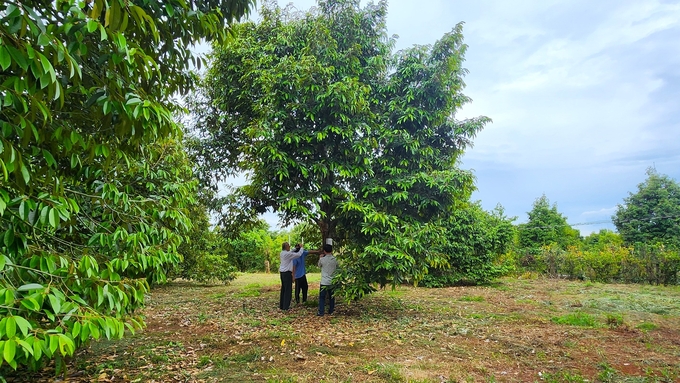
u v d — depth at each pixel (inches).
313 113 288.8
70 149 100.3
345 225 328.5
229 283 613.9
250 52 334.0
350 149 303.1
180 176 227.6
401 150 322.3
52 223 91.9
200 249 540.1
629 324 280.4
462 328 261.3
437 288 532.7
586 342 227.9
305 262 388.2
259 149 289.4
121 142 126.3
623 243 819.4
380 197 306.8
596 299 410.6
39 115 94.6
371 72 329.1
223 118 361.4
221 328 260.8
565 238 947.3
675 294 466.9
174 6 124.1
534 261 731.4
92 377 167.3
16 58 72.1
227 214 381.1
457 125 347.6
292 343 219.8
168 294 472.7
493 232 598.2
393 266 277.6
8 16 74.4
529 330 258.1
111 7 82.9
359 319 290.2
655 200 805.9
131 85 108.6
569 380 164.6
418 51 329.7
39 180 105.0
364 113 304.7
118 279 112.0
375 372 172.2
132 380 163.6
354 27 326.0
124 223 138.6
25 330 75.2
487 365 185.3
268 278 761.0
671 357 199.9
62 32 88.3
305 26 333.4
